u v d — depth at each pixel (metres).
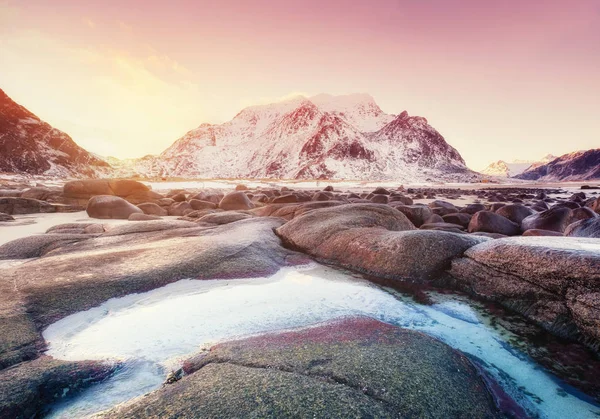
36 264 7.51
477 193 56.06
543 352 4.93
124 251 8.55
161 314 5.82
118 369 4.17
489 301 6.72
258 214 16.38
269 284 7.46
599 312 4.95
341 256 9.20
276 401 3.05
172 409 2.98
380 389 3.31
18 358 4.24
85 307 5.84
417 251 8.09
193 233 11.09
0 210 19.83
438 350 4.23
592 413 3.71
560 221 13.47
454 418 3.12
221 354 4.06
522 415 3.62
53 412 3.47
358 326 5.02
